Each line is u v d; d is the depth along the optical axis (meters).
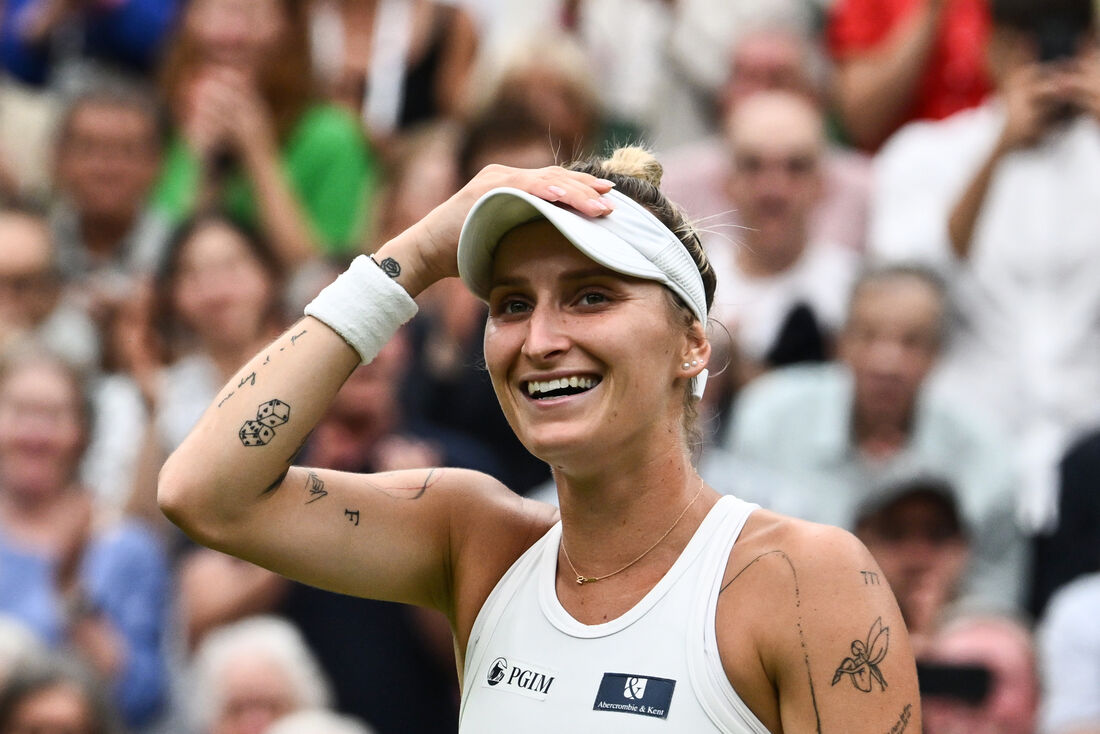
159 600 22.45
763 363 24.12
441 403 23.61
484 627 10.16
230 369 24.78
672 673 9.37
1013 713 18.75
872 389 21.70
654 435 9.87
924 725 18.75
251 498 10.27
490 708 9.80
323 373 10.42
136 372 24.98
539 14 32.31
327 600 21.16
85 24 32.22
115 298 26.28
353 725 19.53
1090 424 24.12
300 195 28.77
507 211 9.73
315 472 10.63
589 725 9.39
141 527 22.95
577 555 10.01
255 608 21.50
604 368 9.65
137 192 28.55
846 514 21.58
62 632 21.72
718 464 22.27
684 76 30.36
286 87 28.92
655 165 10.42
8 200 28.56
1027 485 23.55
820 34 30.95
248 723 19.91
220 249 24.94
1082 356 24.33
